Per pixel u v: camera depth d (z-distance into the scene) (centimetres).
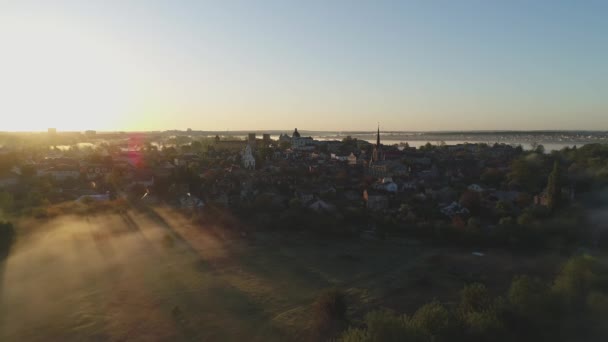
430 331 6556
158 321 7975
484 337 6625
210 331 7638
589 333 7050
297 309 8525
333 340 7294
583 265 8588
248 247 12525
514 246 12488
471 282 10050
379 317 6512
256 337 7456
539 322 7212
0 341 7231
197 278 10081
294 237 13612
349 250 12438
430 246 12850
